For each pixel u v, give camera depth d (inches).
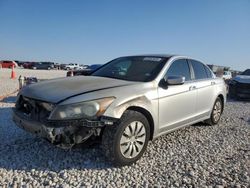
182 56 231.5
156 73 197.0
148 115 181.2
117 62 232.1
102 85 173.9
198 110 236.1
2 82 725.9
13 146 192.1
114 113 158.4
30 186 140.6
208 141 224.1
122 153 163.5
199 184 149.5
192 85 224.7
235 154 196.9
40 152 183.0
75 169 160.7
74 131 152.2
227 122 298.4
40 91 170.2
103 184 145.2
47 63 2375.7
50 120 151.3
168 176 157.8
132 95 169.9
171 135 234.2
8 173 153.1
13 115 182.2
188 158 185.0
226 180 155.1
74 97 155.6
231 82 527.8
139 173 159.6
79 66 2514.8
